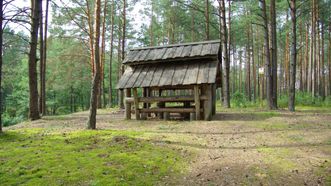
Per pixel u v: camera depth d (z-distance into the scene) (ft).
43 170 17.67
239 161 20.25
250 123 38.04
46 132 31.50
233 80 179.93
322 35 109.50
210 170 18.60
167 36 123.03
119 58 105.50
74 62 95.20
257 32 129.18
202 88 44.42
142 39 110.73
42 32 59.06
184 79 42.73
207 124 38.04
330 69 119.75
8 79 106.42
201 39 119.96
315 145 24.44
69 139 26.91
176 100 43.96
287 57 114.62
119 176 16.92
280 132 31.01
